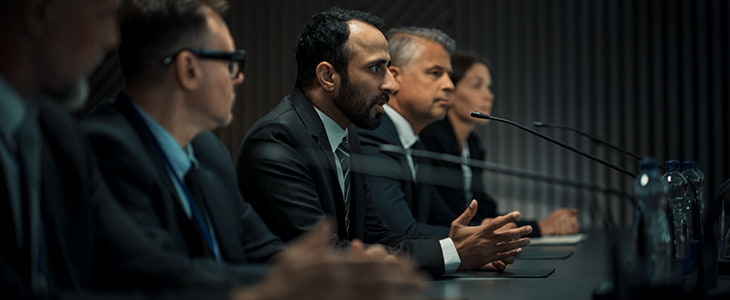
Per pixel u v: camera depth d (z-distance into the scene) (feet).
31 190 4.32
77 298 4.00
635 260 5.30
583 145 18.67
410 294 3.84
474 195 12.37
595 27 18.66
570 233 10.64
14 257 4.15
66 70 4.29
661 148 18.58
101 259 4.72
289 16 19.20
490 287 6.11
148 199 5.20
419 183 10.13
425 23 18.90
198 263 5.06
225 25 5.64
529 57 18.80
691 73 18.49
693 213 7.04
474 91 12.48
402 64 10.30
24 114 4.29
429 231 9.30
